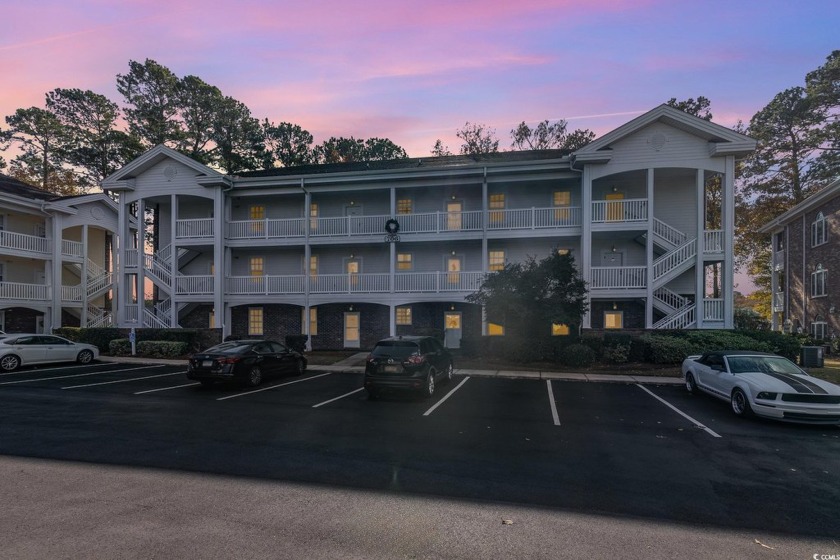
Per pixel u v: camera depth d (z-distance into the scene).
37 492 5.03
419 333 19.92
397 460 6.30
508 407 10.09
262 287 22.92
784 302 30.47
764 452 6.93
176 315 22.94
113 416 8.95
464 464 6.16
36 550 3.72
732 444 7.36
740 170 36.53
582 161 19.34
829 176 33.19
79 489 5.13
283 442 7.16
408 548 3.84
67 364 17.66
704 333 17.25
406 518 4.46
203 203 25.45
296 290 22.53
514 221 21.33
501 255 22.89
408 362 10.69
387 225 21.75
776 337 17.08
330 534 4.09
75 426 8.12
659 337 17.19
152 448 6.79
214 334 21.95
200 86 37.72
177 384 12.97
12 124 35.12
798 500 5.07
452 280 21.27
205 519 4.37
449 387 12.81
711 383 10.82
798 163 34.88
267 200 24.97
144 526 4.20
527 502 4.91
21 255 24.34
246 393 11.68
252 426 8.20
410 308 23.53
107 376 14.49
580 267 21.22
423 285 21.42
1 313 24.23
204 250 24.97
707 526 4.39
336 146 45.12
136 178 23.69
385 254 23.94
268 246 23.38
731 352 10.91
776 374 9.67
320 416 9.06
